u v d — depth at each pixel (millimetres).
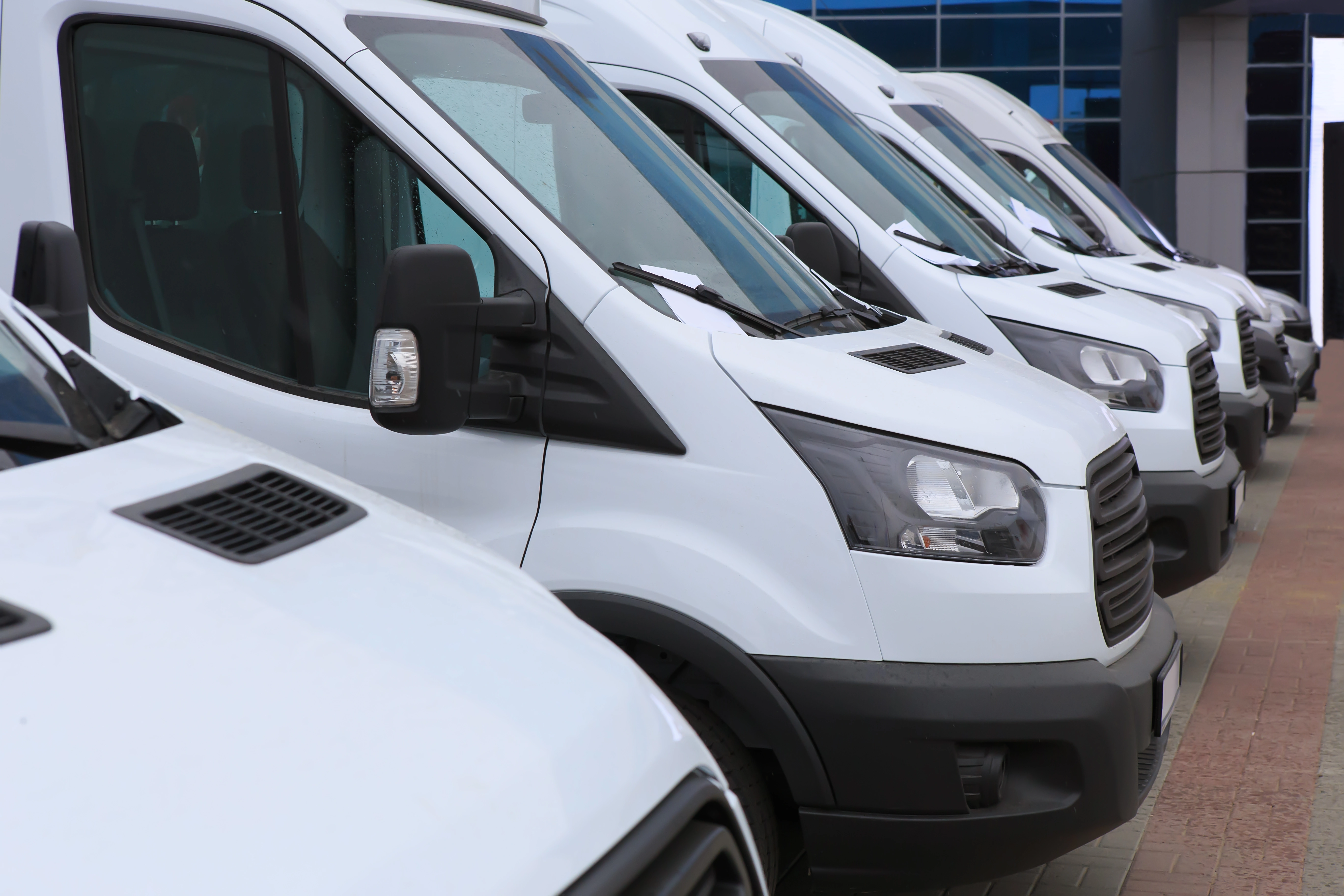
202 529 1935
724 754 3287
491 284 3465
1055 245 9250
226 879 1333
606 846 1657
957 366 3891
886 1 27531
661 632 3275
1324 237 26266
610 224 3674
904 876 3297
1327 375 20203
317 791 1471
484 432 3453
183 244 3693
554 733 1744
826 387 3359
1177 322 6762
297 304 3609
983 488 3352
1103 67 27422
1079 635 3377
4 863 1272
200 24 3635
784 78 6859
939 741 3195
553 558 3350
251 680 1593
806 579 3254
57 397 2322
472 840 1518
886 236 6449
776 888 3418
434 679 1734
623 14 6477
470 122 3635
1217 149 22656
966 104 12453
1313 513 10461
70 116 3740
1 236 3785
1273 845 4676
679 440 3326
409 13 3828
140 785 1395
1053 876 4453
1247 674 6617
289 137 3584
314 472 2434
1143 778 3555
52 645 1549
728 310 3611
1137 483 4035
